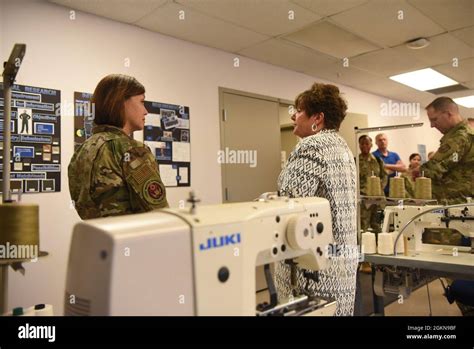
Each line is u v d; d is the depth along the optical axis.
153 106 3.01
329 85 1.35
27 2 2.35
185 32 3.08
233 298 0.74
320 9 2.76
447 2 2.70
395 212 2.20
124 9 2.62
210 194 3.40
